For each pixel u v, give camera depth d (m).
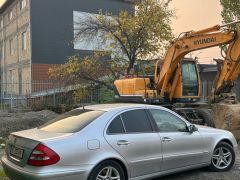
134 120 7.14
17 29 34.94
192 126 7.88
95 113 7.01
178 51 15.54
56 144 6.12
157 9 22.48
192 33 15.10
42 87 23.58
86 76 22.94
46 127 7.04
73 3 32.94
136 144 6.91
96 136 6.52
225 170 8.42
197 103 16.20
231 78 14.26
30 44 31.27
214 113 14.32
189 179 7.80
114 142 6.65
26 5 32.25
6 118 15.77
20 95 24.84
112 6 34.59
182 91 16.05
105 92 23.44
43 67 31.52
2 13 40.44
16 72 35.50
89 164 6.29
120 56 23.14
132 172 6.86
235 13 22.36
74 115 7.19
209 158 8.16
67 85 23.06
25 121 15.50
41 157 6.00
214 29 14.38
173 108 15.55
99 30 24.48
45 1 31.88
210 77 29.70
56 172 5.99
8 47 38.31
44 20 31.75
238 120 13.12
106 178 6.52
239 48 13.76
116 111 7.03
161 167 7.29
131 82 16.77
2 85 26.78
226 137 8.48
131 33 22.69
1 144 11.83
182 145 7.63
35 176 5.95
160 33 22.67
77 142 6.28
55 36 32.12
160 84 16.36
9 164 6.59
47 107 22.08
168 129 7.56
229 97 14.59
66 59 32.28
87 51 32.38
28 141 6.30
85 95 23.12
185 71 16.17
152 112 7.48
